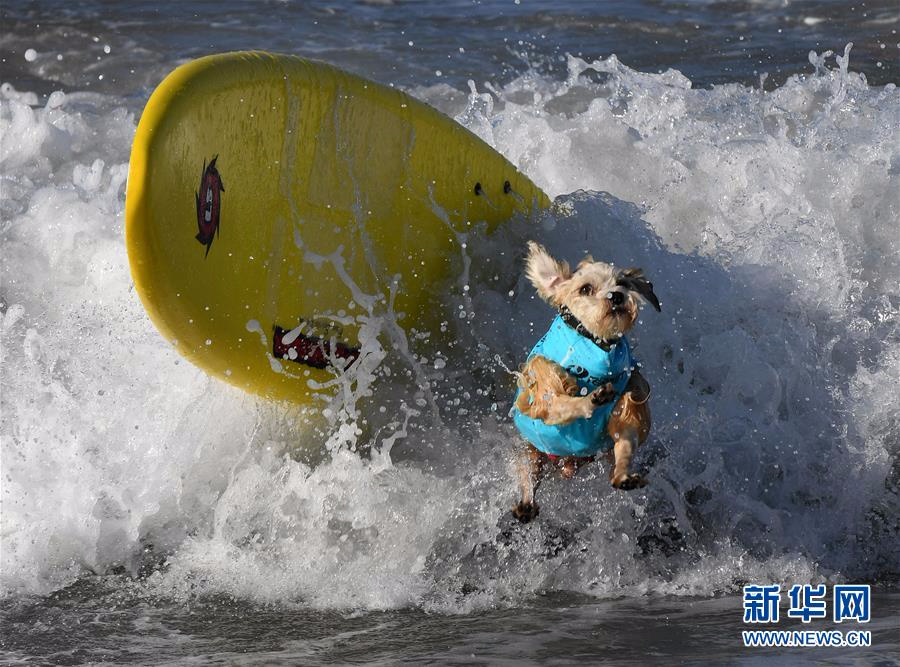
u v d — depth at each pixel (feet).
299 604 26.71
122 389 33.14
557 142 47.78
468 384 33.68
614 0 90.63
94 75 74.74
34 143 55.77
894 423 33.91
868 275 41.55
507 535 29.55
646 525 30.35
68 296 40.93
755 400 34.04
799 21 82.23
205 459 31.76
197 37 81.66
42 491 30.27
